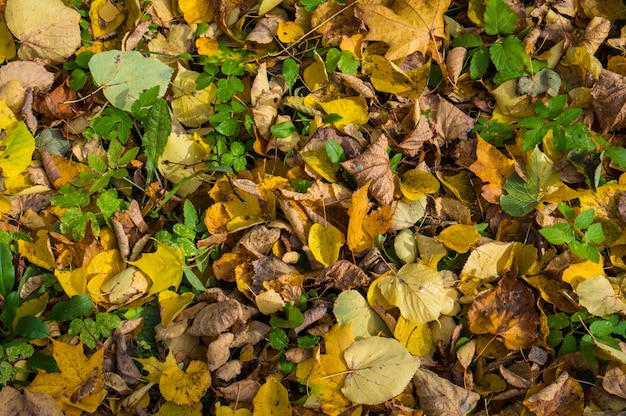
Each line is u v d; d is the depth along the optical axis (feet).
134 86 7.30
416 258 6.94
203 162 7.26
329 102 7.45
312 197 6.93
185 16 7.88
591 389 6.49
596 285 6.61
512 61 7.65
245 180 6.88
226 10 7.82
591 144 7.23
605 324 6.54
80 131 7.31
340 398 6.22
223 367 6.30
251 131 7.43
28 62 7.25
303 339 6.37
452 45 7.96
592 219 6.82
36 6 7.26
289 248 6.83
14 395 5.98
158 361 6.35
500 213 7.22
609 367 6.44
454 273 6.86
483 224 7.04
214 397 6.36
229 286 6.90
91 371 6.13
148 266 6.58
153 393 6.40
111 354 6.39
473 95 7.90
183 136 7.30
